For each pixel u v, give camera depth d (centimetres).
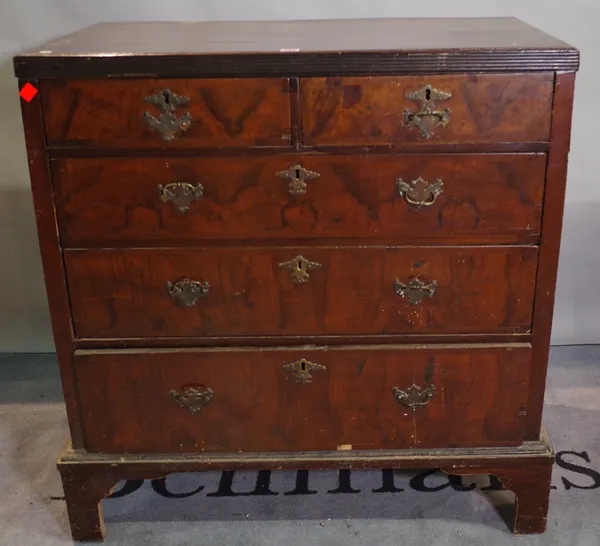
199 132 137
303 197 142
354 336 154
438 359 155
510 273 148
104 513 176
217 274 149
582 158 216
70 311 152
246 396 158
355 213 144
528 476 162
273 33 162
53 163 140
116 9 204
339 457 163
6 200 223
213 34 162
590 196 221
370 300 151
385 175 140
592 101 210
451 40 145
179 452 164
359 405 159
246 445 163
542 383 157
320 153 139
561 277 231
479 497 179
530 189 142
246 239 146
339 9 204
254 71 133
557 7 203
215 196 142
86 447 164
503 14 204
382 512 175
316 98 135
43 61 132
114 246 147
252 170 140
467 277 149
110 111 136
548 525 169
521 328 153
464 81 134
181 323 153
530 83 134
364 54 131
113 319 153
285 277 149
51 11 204
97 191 142
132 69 133
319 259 147
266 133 137
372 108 135
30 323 240
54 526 173
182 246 147
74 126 137
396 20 186
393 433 162
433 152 139
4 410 214
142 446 164
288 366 155
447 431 162
